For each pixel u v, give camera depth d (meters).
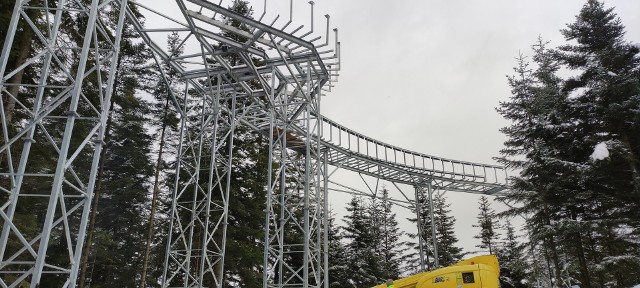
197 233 25.14
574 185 20.55
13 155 15.47
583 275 19.78
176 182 15.27
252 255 24.83
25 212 17.58
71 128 6.89
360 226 40.69
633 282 22.25
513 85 22.92
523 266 22.23
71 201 24.44
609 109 18.58
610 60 19.53
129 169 30.17
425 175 31.58
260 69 16.22
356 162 28.42
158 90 27.42
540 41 22.62
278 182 27.94
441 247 46.59
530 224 21.77
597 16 20.77
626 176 19.86
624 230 20.91
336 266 35.38
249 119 21.09
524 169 20.72
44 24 14.23
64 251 22.25
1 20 12.88
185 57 14.88
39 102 7.59
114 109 25.34
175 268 26.02
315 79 17.48
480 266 13.48
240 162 26.59
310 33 13.92
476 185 33.47
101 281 30.70
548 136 21.62
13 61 14.45
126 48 24.12
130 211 31.03
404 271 48.34
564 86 21.22
